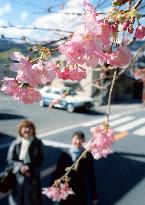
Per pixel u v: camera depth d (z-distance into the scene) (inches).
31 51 64.9
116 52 58.3
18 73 64.3
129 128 786.2
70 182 200.5
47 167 414.9
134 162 463.2
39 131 706.8
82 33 55.4
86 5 56.7
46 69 64.6
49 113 952.9
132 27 60.9
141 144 600.7
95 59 57.2
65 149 204.5
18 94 70.1
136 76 234.4
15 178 225.9
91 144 98.1
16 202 226.2
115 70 87.7
